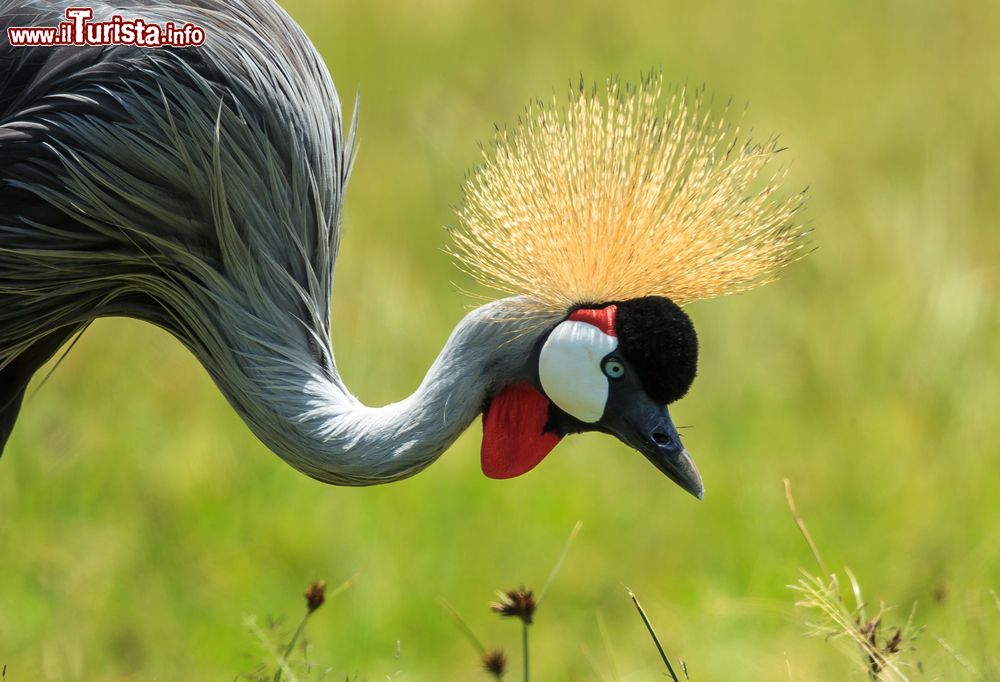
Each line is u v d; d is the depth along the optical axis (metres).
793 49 14.25
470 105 13.21
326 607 8.74
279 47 6.45
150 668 8.23
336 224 6.63
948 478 9.64
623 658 8.48
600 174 6.01
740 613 8.55
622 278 5.90
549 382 5.87
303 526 9.22
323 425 5.97
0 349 6.39
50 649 8.03
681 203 6.07
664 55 14.10
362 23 14.23
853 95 13.57
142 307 6.45
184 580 8.84
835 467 9.79
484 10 14.64
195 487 9.41
